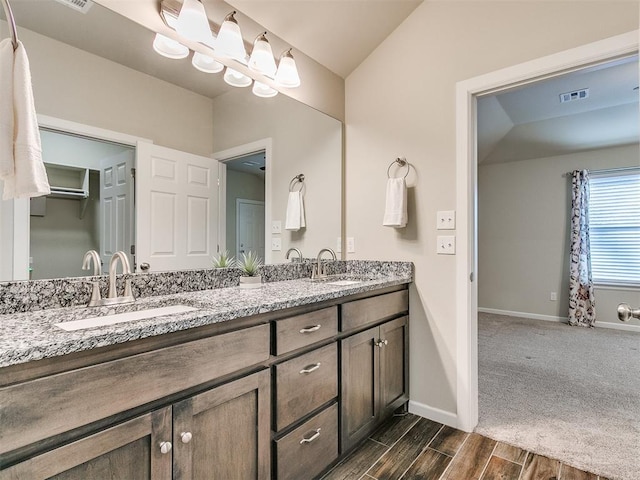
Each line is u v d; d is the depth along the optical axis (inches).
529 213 203.5
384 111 93.5
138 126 59.9
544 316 198.5
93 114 54.4
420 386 86.6
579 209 185.0
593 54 65.7
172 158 64.6
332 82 97.6
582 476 63.9
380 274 92.7
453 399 81.4
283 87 84.0
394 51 92.0
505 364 123.6
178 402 40.3
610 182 182.4
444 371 82.7
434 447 73.1
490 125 165.6
